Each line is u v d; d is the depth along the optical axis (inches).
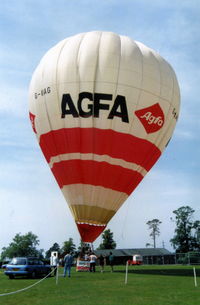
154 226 4384.8
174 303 459.2
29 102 1082.1
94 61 970.1
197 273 990.4
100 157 959.6
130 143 964.6
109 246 3550.7
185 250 3282.5
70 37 1080.2
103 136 951.0
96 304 454.3
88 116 951.6
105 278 800.3
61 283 699.4
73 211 1000.9
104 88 950.4
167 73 1033.5
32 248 4756.4
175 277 828.0
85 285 658.2
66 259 857.5
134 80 962.1
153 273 981.2
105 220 1002.1
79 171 975.6
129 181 994.1
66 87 969.5
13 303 479.2
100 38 1021.8
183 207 3371.1
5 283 738.8
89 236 994.1
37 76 1051.9
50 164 1037.2
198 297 507.8
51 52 1059.3
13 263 867.4
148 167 1029.8
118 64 965.8
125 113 950.4
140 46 1051.9
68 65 982.4
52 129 997.8
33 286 657.6
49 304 462.6
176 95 1051.9
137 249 3132.4
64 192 1012.5
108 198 984.3
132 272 1037.8
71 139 968.3
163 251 3189.0
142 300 482.6
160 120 999.0
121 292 560.4
